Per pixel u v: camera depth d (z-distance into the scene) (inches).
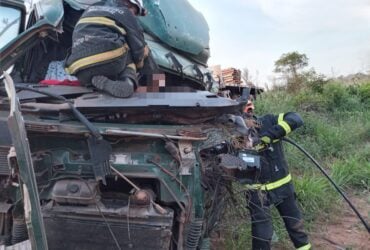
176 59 210.7
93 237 135.5
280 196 194.4
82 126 135.1
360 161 364.2
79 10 168.1
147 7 205.3
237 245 199.9
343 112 549.3
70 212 134.6
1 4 165.9
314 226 251.9
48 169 139.0
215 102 147.3
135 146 140.0
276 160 195.2
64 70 176.2
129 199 134.5
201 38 249.6
